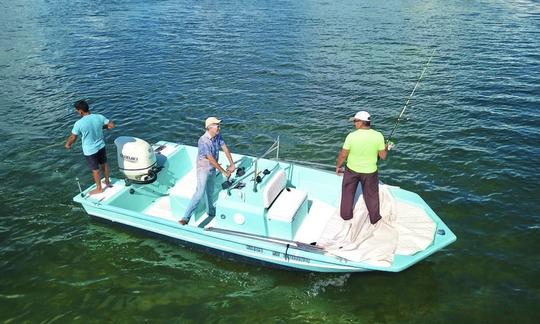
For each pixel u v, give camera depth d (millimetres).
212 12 32219
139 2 36594
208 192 8211
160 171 9141
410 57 20078
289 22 28203
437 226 7531
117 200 8523
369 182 7074
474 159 11320
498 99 15016
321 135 13117
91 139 8477
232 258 7906
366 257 6875
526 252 8102
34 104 15453
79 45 23281
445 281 7488
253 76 18172
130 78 18125
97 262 8016
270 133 13328
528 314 6816
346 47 21984
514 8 30547
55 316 6867
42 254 8211
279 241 7250
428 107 14641
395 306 7039
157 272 7773
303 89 16625
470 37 23062
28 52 22031
